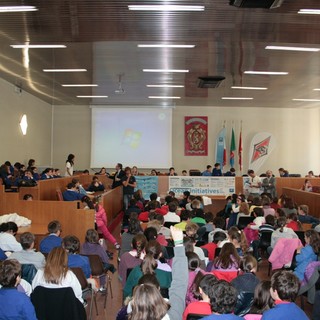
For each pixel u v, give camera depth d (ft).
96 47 29.81
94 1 21.02
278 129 62.80
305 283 15.61
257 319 9.31
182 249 9.64
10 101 44.60
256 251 23.56
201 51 30.68
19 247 18.02
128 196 42.80
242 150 62.28
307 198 38.96
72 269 13.84
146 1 20.97
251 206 30.63
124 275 14.96
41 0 20.99
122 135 59.93
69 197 33.04
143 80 42.16
